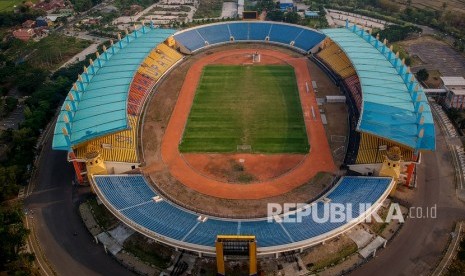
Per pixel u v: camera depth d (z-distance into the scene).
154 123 129.75
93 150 106.69
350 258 83.62
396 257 83.75
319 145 117.25
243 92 146.38
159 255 85.44
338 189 98.19
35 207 100.12
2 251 82.88
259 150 116.12
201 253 82.50
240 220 90.56
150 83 150.12
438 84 148.75
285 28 189.25
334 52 163.25
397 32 187.25
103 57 144.38
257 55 170.38
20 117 142.00
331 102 137.50
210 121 130.12
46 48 184.38
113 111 111.69
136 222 85.69
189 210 94.62
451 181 103.56
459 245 85.81
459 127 124.38
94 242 90.19
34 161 115.69
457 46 176.75
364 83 118.12
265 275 80.25
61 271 83.69
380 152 105.31
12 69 164.62
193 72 162.25
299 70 161.25
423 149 97.62
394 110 107.38
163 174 108.19
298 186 102.56
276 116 131.62
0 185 100.25
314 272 81.06
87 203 100.12
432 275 80.00
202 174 107.88
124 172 109.00
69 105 112.44
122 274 82.81
